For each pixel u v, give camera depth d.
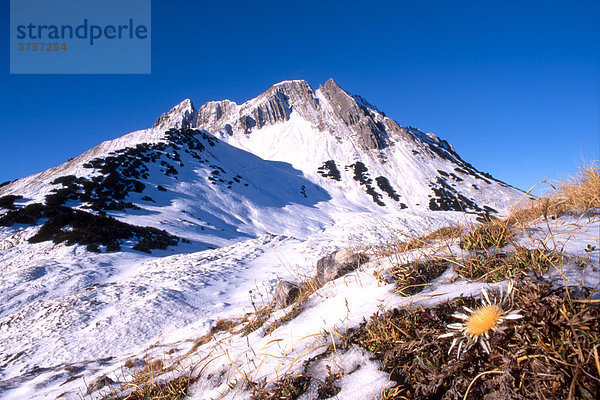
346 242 24.58
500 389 1.34
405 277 2.69
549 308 1.42
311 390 1.94
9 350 11.91
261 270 19.64
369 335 2.11
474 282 2.24
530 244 2.53
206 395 2.61
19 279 19.80
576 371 1.20
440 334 1.70
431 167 107.44
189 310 13.64
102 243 26.95
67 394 4.51
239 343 3.66
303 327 2.84
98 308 14.57
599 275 1.75
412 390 1.63
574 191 3.74
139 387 3.28
